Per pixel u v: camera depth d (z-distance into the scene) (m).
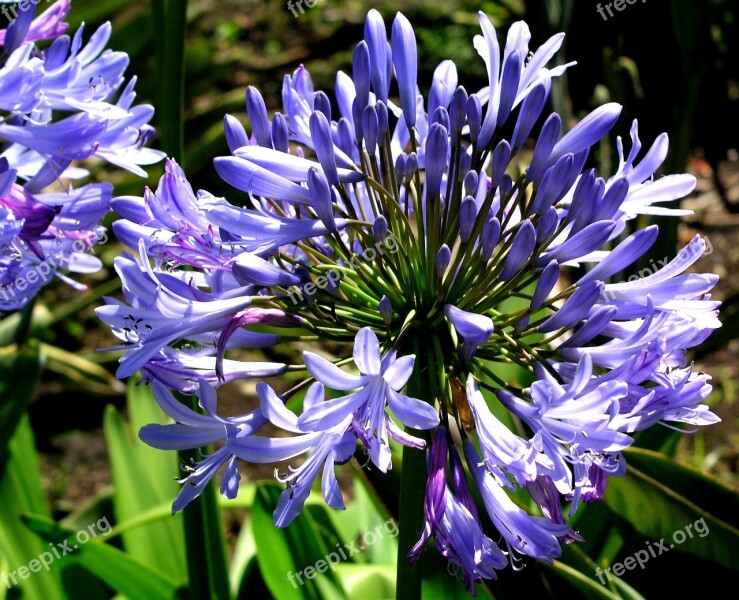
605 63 0.84
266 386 0.44
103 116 0.55
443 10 1.85
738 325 0.76
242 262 0.46
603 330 0.49
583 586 0.56
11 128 0.54
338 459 0.44
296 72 0.51
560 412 0.45
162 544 0.73
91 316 1.27
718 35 1.16
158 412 0.75
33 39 0.57
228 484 0.46
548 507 0.46
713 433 1.02
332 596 0.64
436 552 0.59
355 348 0.43
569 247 0.47
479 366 0.48
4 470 0.70
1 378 0.67
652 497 0.61
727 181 1.39
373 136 0.49
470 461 0.47
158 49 0.58
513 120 1.14
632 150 0.49
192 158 1.18
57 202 0.56
